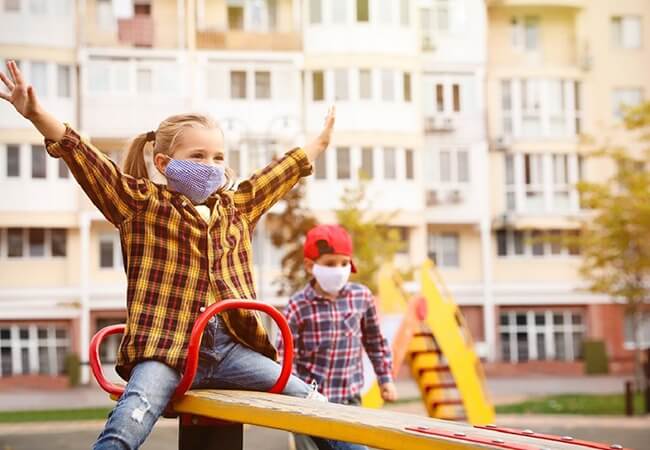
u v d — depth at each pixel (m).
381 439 3.54
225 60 47.50
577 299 49.88
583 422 21.73
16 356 45.72
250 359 4.70
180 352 4.46
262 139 46.78
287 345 4.66
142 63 46.97
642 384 35.91
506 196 50.22
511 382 39.62
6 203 45.59
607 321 49.69
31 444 18.48
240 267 4.79
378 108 48.50
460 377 14.21
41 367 45.84
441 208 49.50
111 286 46.72
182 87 47.03
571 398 29.41
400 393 33.97
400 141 48.69
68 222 46.12
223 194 4.90
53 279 46.31
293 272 34.25
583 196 36.91
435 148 49.75
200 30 47.31
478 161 49.84
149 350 4.43
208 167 4.67
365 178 39.97
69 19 46.66
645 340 50.12
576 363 47.78
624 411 24.38
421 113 49.34
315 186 48.03
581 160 50.75
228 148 46.28
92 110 46.50
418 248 49.00
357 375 7.68
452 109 49.97
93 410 28.27
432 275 14.66
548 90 50.69
